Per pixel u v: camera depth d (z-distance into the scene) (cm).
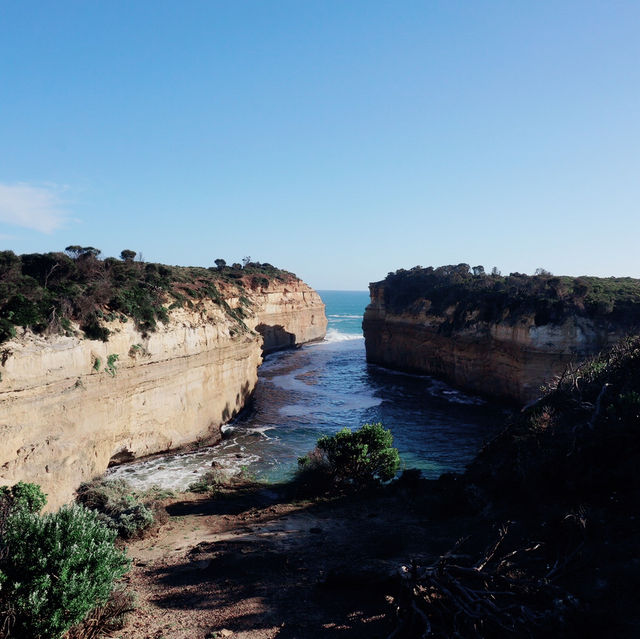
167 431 3500
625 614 877
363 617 1111
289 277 11156
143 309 3347
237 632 1091
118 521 2062
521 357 4894
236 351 4550
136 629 1121
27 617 882
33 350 2352
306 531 1953
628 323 4591
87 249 3681
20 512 1119
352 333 14262
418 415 4894
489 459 2267
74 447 2539
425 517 2011
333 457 2661
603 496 1534
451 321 6500
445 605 981
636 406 1862
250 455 3572
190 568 1587
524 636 884
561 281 5397
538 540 1348
